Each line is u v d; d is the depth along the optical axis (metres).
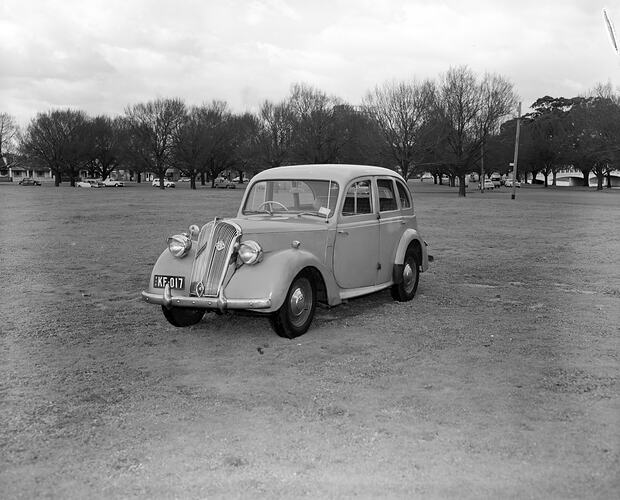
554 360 5.52
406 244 8.04
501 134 67.62
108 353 5.80
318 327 6.77
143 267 11.30
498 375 5.10
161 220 22.31
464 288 9.33
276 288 5.85
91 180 92.19
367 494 3.23
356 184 7.27
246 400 4.56
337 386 4.85
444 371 5.21
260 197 7.45
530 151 89.88
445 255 13.42
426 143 55.62
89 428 4.06
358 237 7.22
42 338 6.33
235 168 95.44
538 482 3.35
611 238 17.20
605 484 3.33
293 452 3.70
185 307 6.03
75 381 4.99
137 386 4.88
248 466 3.53
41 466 3.54
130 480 3.38
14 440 3.88
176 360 5.58
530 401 4.51
